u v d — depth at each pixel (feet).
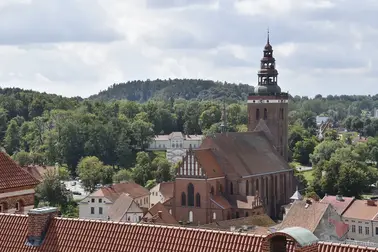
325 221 413.59
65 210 631.97
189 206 529.86
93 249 144.25
